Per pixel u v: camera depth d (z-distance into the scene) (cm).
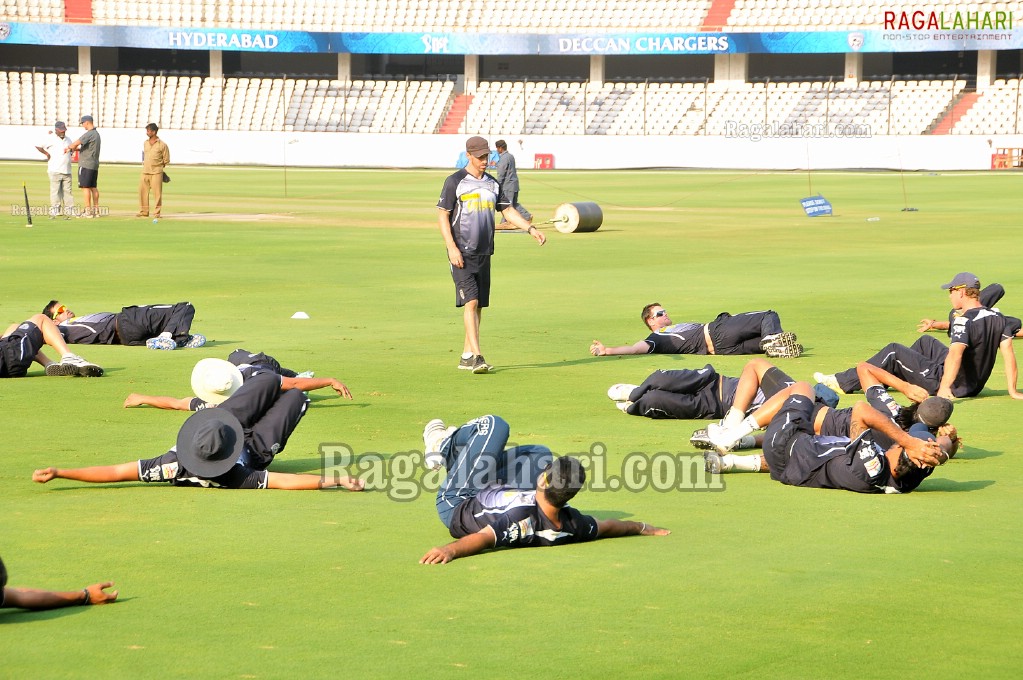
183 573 988
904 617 890
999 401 1756
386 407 1678
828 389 1470
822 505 1216
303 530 1116
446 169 10881
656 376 1616
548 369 1988
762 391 1452
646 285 3153
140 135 11056
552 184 8569
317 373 1927
